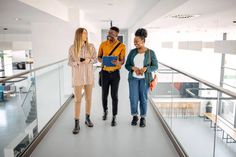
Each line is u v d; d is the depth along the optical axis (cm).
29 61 1387
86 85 322
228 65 1058
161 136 309
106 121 361
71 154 260
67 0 443
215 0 280
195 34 1131
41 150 269
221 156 680
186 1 287
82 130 326
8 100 1029
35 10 369
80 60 304
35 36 568
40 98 562
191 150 697
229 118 862
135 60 314
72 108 438
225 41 413
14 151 365
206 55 1166
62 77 550
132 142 290
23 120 699
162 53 1155
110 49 325
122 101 488
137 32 305
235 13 403
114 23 988
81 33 300
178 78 651
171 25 678
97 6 518
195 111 960
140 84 323
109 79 333
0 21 565
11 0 285
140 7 535
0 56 1372
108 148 274
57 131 324
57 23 560
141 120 339
